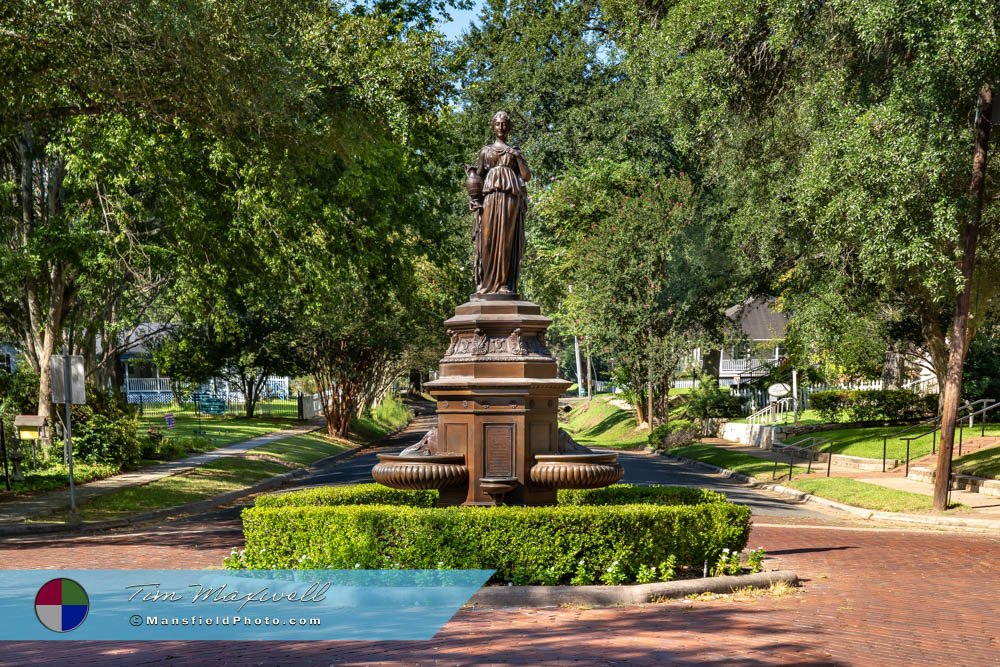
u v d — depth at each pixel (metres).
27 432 23.20
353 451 42.16
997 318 31.17
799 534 16.16
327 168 24.31
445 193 32.41
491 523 9.48
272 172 20.86
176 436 35.81
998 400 32.84
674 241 40.53
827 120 20.91
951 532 17.22
